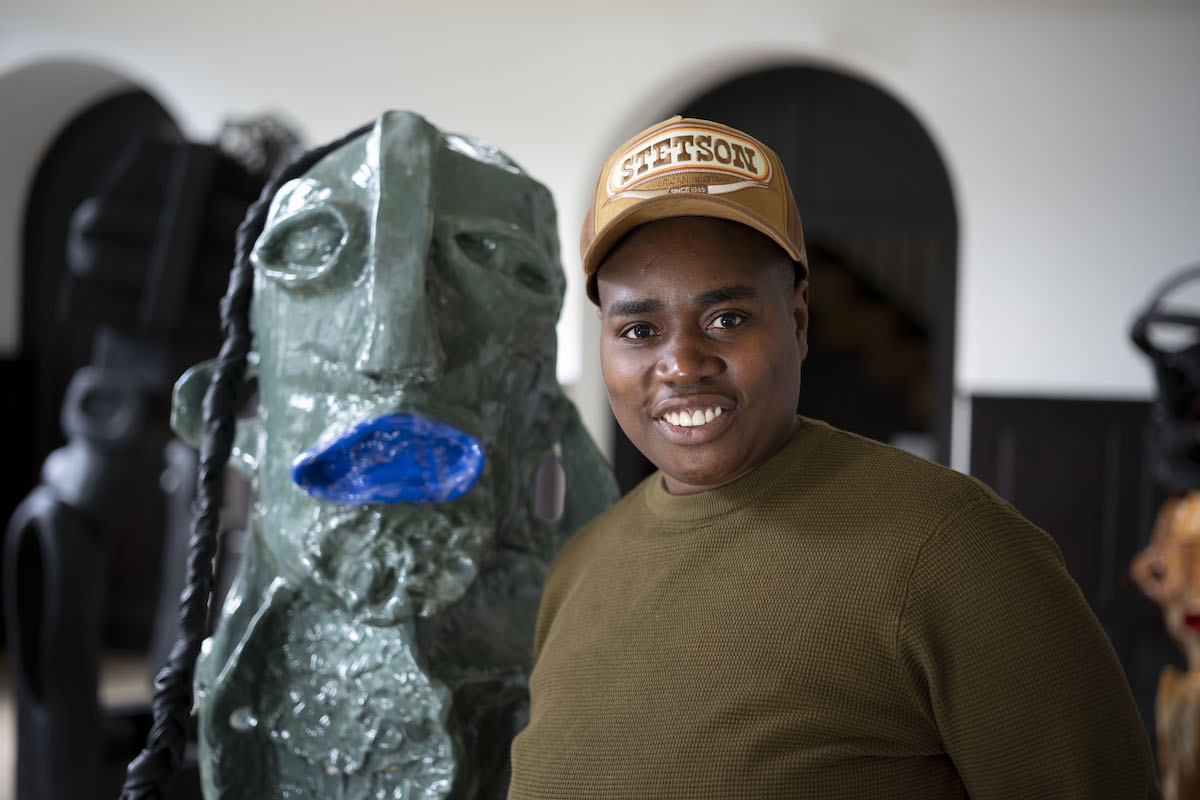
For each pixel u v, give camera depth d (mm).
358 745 1188
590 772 878
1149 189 4270
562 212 4828
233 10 5059
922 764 847
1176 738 2426
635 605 925
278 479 1204
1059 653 793
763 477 901
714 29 4629
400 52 4922
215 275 2582
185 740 1049
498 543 1275
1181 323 2396
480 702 1229
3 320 5781
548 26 4785
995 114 4367
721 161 881
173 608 2789
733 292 881
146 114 5785
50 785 2473
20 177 5785
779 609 845
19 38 5293
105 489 2557
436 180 1176
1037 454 4363
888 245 6914
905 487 854
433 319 1147
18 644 2574
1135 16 4242
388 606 1157
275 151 2781
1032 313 4371
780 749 817
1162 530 2580
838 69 4809
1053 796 790
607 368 937
